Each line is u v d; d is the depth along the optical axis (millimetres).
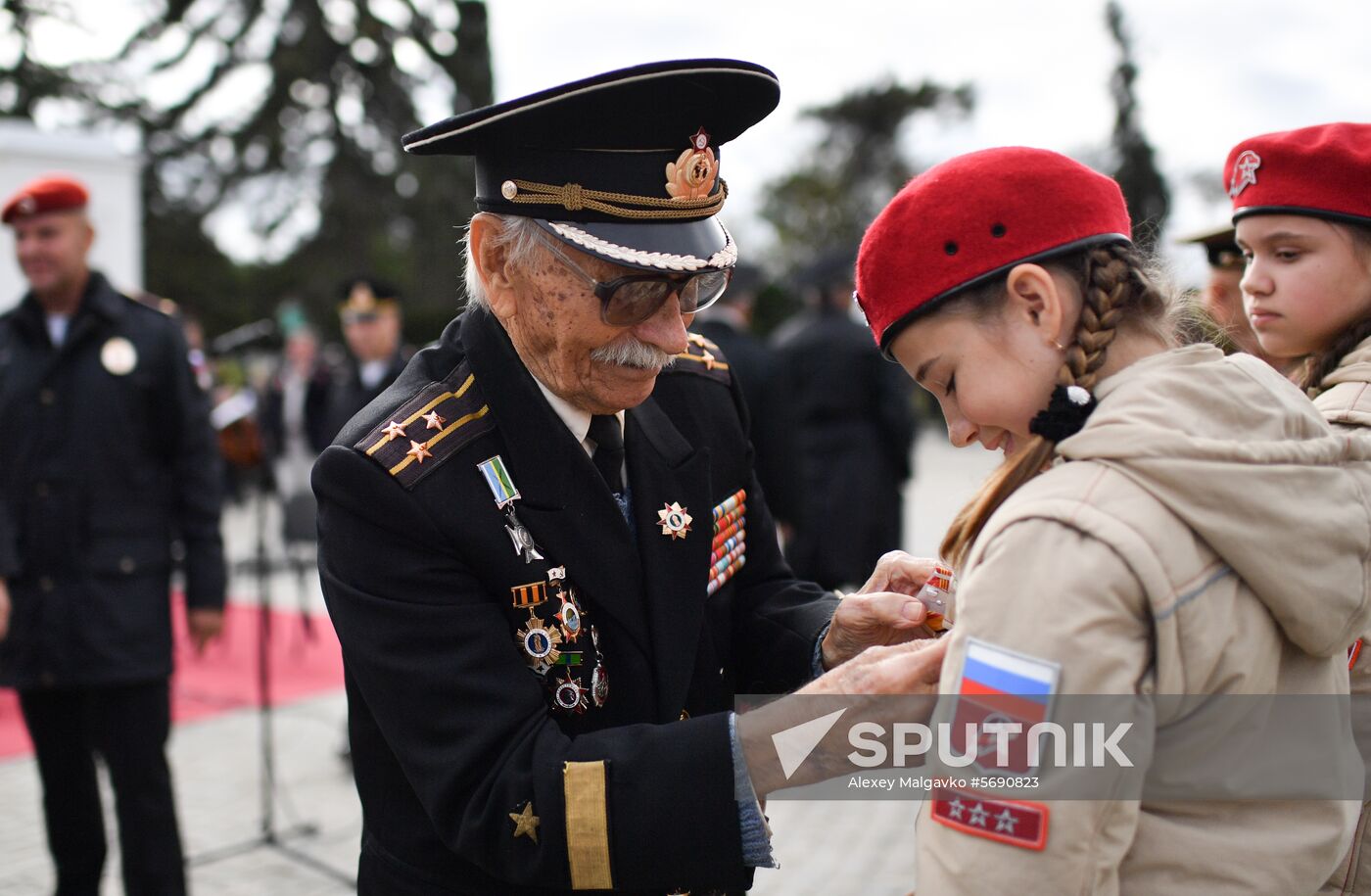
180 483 3098
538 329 1370
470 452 1379
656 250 1314
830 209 38844
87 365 2965
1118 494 1006
